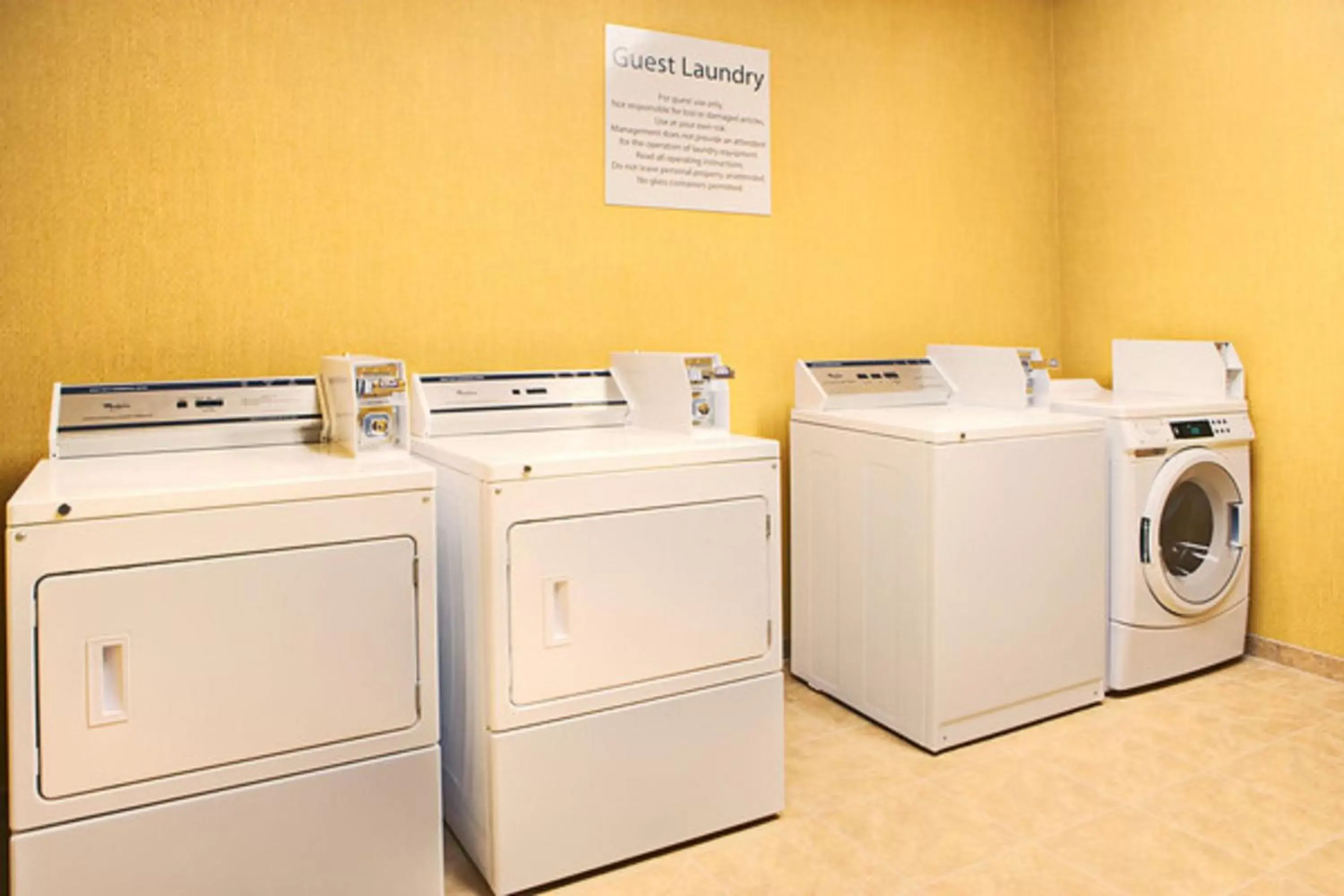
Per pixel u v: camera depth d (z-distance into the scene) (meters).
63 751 1.53
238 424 2.25
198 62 2.31
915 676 2.62
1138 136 3.49
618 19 2.86
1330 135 2.92
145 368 2.29
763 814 2.25
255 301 2.40
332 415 2.25
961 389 3.31
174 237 2.31
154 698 1.59
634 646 2.04
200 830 1.65
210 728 1.64
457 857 2.12
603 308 2.89
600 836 2.03
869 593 2.79
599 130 2.85
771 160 3.16
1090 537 2.82
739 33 3.07
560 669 1.95
